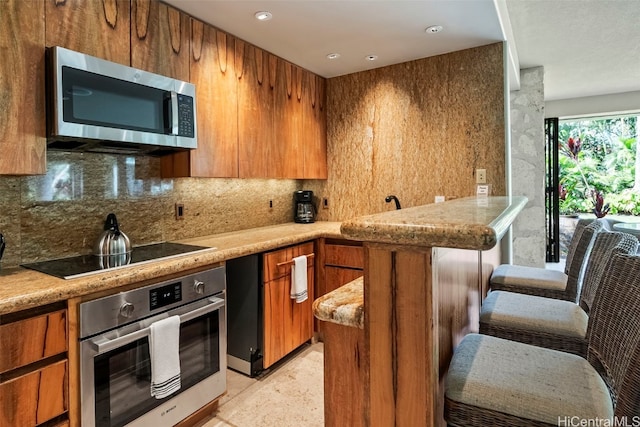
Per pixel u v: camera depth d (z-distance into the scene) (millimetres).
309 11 2256
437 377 928
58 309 1388
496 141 2842
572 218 6188
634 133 6121
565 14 2844
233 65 2543
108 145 1870
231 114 2518
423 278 877
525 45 3475
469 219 924
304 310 2811
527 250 4375
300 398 2227
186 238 2555
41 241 1841
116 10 1860
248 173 2658
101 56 1793
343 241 2854
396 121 3240
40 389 1324
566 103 5504
